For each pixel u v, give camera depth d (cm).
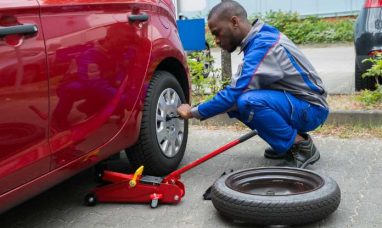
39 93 304
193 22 741
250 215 328
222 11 412
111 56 364
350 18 1845
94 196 385
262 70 404
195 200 389
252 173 379
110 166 468
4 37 282
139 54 394
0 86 279
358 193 392
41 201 399
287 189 378
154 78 420
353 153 489
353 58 1262
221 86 686
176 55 448
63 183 434
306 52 1476
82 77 337
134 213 371
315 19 1831
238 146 530
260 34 412
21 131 294
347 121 576
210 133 588
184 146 461
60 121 322
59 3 321
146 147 409
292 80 417
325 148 507
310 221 329
